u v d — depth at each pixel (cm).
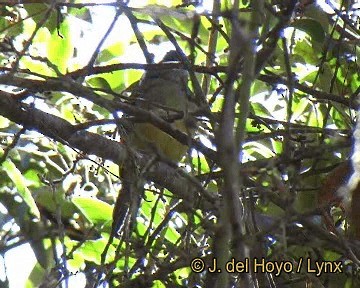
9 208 776
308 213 646
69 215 877
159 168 727
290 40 849
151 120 662
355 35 833
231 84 473
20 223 763
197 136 793
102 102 641
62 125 725
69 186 903
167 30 686
